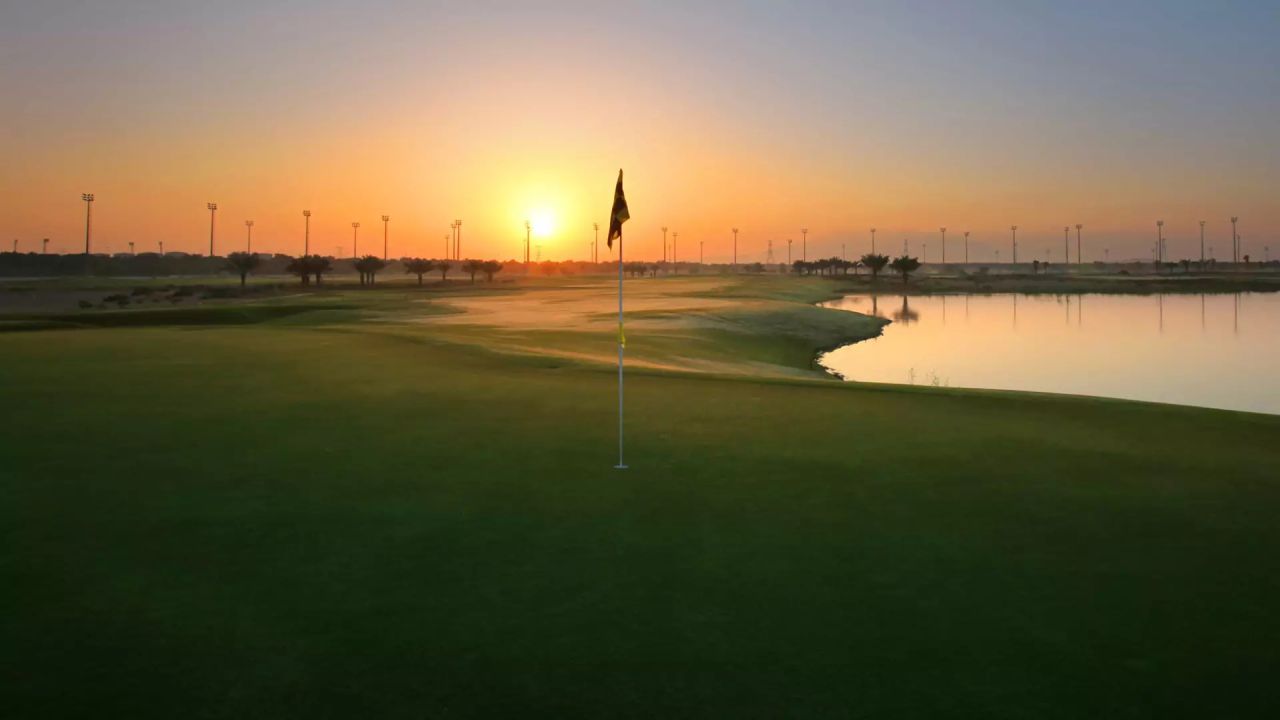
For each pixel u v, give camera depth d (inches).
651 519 358.3
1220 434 537.6
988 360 1862.7
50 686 215.3
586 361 927.7
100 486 404.2
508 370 847.7
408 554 314.3
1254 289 5408.5
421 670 225.8
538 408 631.2
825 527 347.9
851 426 566.6
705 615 260.7
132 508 369.1
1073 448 496.7
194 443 502.0
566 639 244.2
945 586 283.9
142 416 588.4
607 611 263.4
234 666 227.0
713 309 2576.3
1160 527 347.3
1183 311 3400.6
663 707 208.1
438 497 390.0
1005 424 572.7
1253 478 426.3
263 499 384.2
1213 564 304.7
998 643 241.6
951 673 224.2
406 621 255.6
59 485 405.7
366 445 500.4
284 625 252.2
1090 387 1486.2
